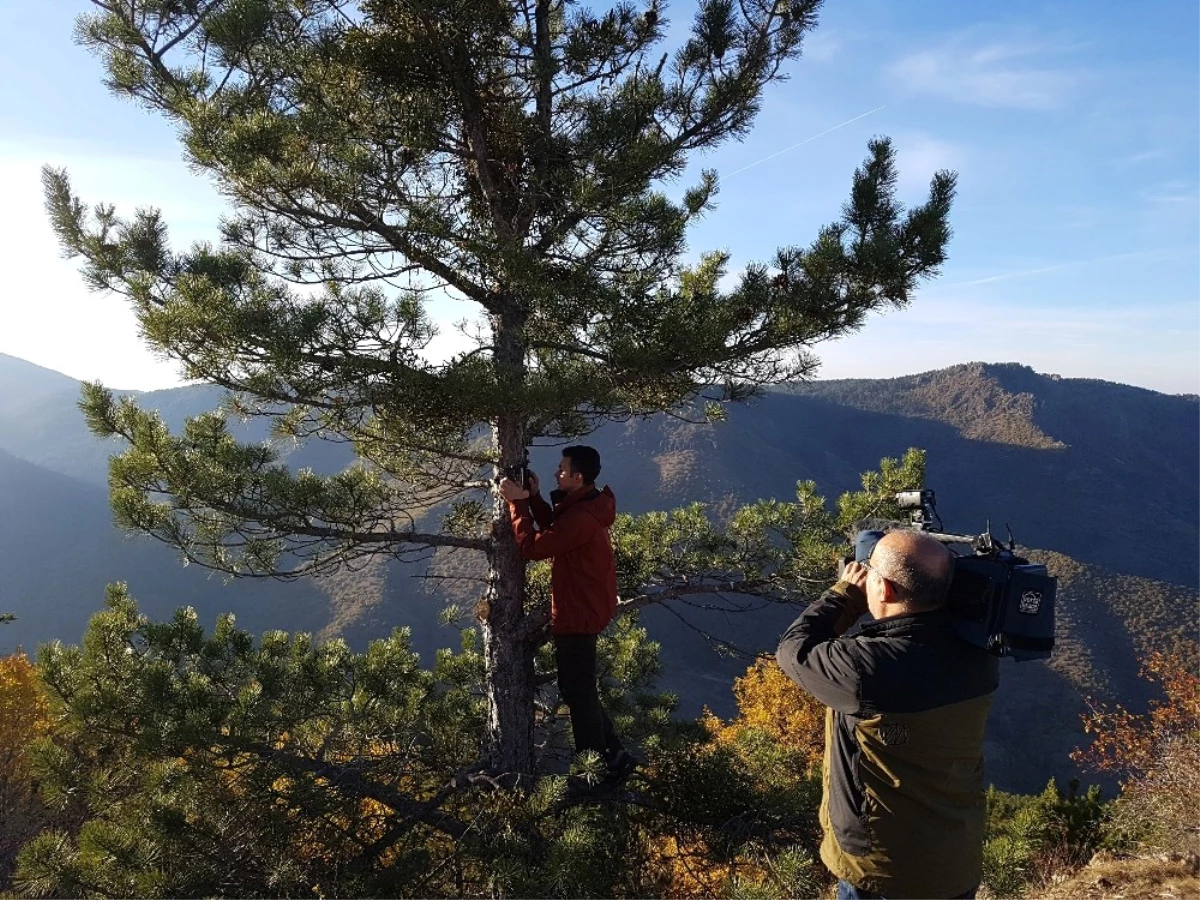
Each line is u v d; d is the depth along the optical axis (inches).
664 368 177.2
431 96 184.7
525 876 152.5
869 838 81.0
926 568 81.0
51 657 185.0
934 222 173.5
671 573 227.8
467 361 175.2
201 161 170.2
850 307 183.2
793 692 912.3
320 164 175.3
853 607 95.3
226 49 174.1
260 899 158.7
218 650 206.5
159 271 186.7
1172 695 450.6
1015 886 170.1
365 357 163.0
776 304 178.5
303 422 205.8
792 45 197.5
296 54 178.2
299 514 182.4
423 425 184.1
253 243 191.9
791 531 217.6
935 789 79.9
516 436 197.0
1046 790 316.8
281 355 153.1
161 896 151.7
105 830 157.3
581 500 177.2
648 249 191.6
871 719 81.2
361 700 218.1
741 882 149.7
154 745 164.2
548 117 199.3
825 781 89.7
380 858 179.3
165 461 174.6
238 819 169.8
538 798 159.0
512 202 203.2
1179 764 282.5
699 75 200.7
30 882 155.1
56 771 172.2
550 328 191.8
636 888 171.6
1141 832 259.1
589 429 235.8
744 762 207.0
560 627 178.9
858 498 212.4
